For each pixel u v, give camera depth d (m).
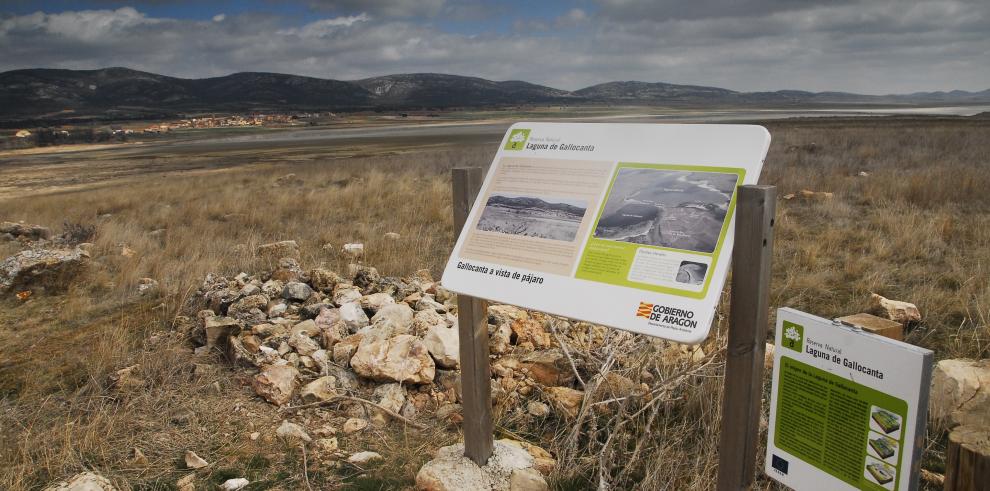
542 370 4.07
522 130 3.05
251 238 9.23
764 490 2.98
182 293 6.43
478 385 3.03
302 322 4.96
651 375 3.93
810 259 6.91
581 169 2.76
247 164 37.12
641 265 2.37
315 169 25.47
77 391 4.12
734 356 2.16
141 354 4.64
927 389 1.81
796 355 2.21
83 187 25.69
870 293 5.71
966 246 7.23
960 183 10.77
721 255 2.19
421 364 4.14
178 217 12.95
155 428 3.68
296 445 3.47
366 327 4.71
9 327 5.80
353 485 3.12
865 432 2.00
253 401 4.02
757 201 2.02
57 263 6.96
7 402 4.08
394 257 7.80
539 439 3.58
